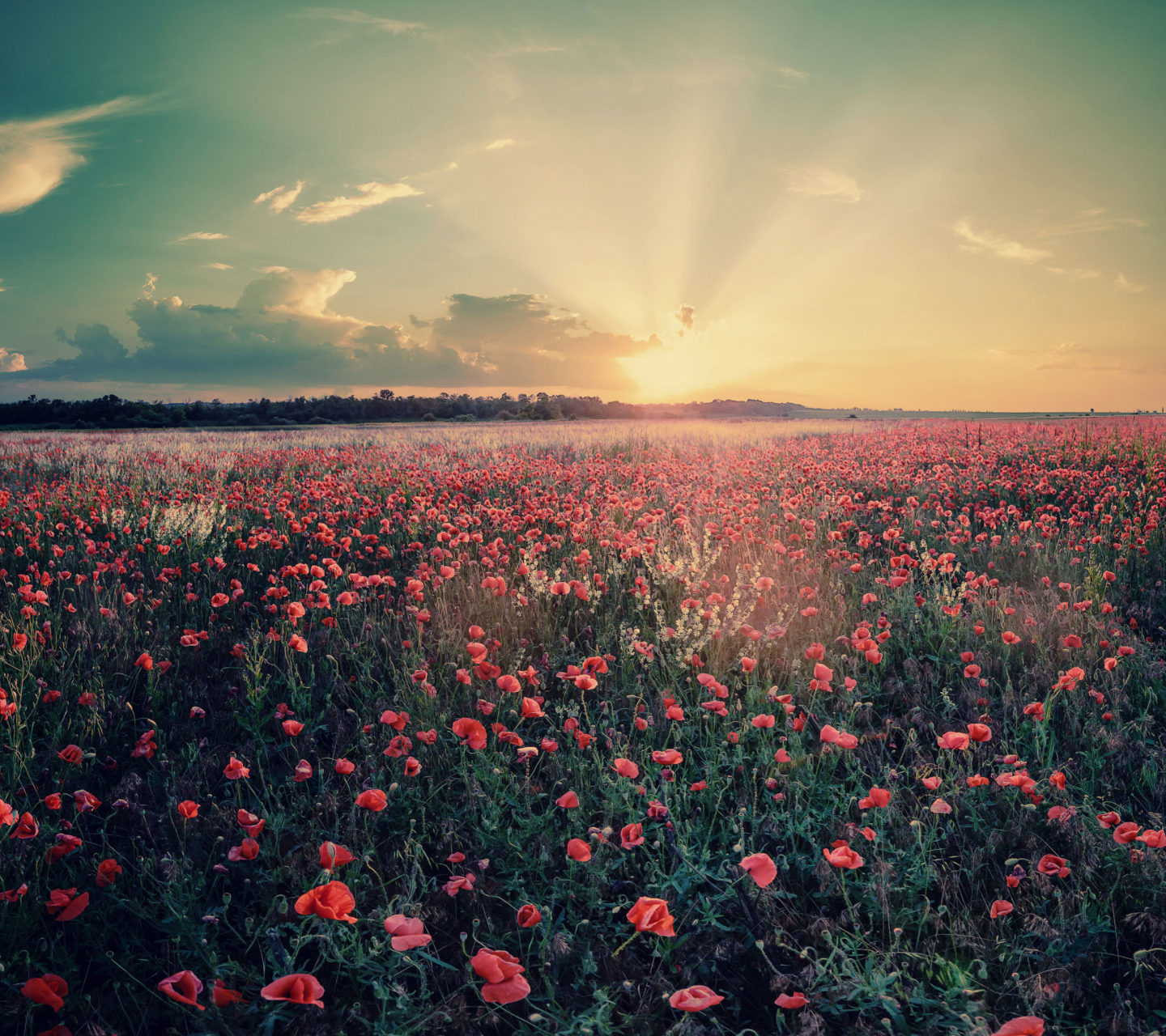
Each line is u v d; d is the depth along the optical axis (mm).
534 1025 1696
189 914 2004
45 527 7156
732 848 2328
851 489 9414
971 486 9273
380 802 2117
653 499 8453
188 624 4508
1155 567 5086
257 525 7422
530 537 5867
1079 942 1887
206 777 2854
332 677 3750
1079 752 2824
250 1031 1663
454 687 3562
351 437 22453
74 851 2209
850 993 1685
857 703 3098
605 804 2531
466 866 2293
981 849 2273
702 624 4027
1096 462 11023
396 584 5230
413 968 1869
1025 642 3896
